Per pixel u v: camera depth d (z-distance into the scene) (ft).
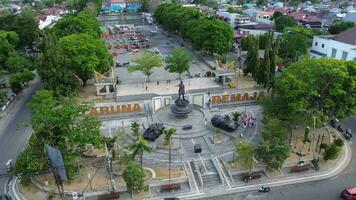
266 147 161.79
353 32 327.26
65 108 166.81
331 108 202.18
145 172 175.01
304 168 177.17
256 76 300.81
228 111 250.16
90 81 325.21
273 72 291.17
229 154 191.21
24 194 161.48
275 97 212.64
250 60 318.65
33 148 160.45
